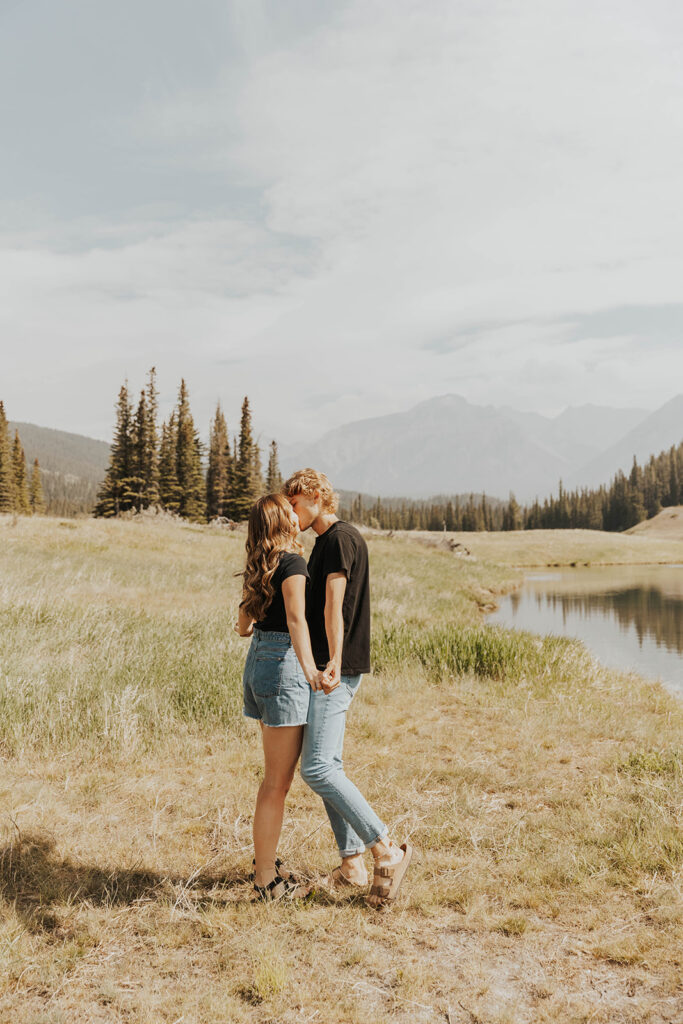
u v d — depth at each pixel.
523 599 24.23
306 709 2.99
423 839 3.68
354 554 3.07
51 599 10.70
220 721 5.73
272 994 2.35
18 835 3.47
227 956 2.59
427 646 8.82
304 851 3.51
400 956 2.62
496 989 2.41
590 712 6.63
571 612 20.03
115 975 2.47
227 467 72.00
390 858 2.98
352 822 2.98
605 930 2.79
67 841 3.50
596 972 2.50
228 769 4.73
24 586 11.91
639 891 3.10
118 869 3.25
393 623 11.04
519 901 3.01
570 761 5.13
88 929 2.74
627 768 4.84
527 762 5.02
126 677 6.44
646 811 3.88
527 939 2.73
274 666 2.97
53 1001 2.31
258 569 2.99
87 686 5.97
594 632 15.80
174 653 7.64
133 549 23.77
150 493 61.00
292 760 3.05
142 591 14.66
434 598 18.73
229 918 2.86
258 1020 2.24
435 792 4.44
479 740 5.63
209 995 2.33
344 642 3.09
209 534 33.28
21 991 2.36
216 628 9.52
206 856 3.45
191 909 2.91
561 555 54.09
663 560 52.97
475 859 3.41
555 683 7.79
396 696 7.07
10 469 78.69
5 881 3.07
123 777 4.49
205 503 68.50
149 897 3.02
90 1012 2.26
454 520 167.25
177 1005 2.30
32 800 3.99
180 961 2.56
